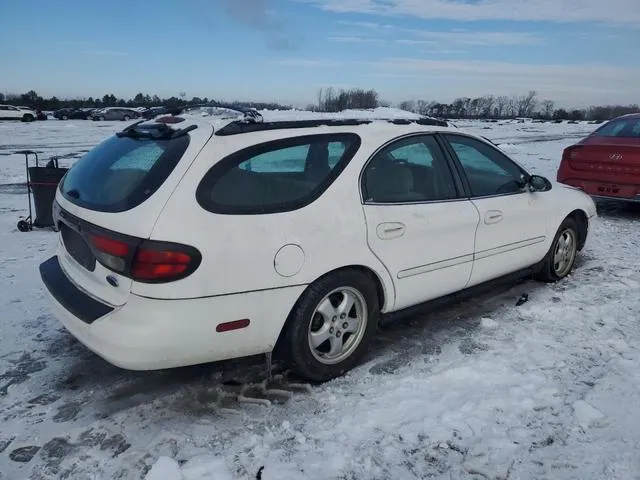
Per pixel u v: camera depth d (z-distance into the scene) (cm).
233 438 292
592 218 565
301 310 324
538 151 1978
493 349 392
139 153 326
